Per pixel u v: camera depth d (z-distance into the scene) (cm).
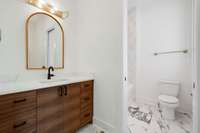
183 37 252
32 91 129
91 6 208
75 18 244
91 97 206
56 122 154
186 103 250
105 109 190
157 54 289
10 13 157
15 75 162
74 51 246
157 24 288
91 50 211
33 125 131
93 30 206
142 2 293
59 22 219
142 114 243
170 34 269
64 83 161
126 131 166
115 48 173
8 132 112
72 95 174
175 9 261
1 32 150
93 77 208
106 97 188
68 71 236
